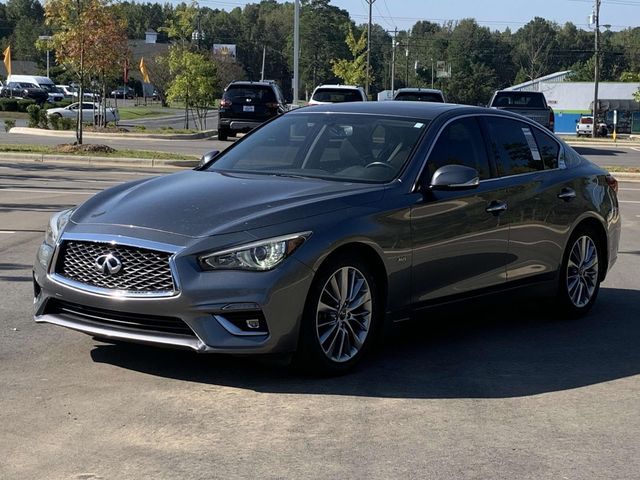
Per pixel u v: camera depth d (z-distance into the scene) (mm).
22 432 4465
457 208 6113
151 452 4246
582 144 40906
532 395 5301
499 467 4180
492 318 7410
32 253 9367
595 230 7562
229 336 4941
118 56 26281
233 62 84125
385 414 4863
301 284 5070
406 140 6230
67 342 6062
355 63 56938
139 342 5059
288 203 5355
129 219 5254
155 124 48125
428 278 5949
